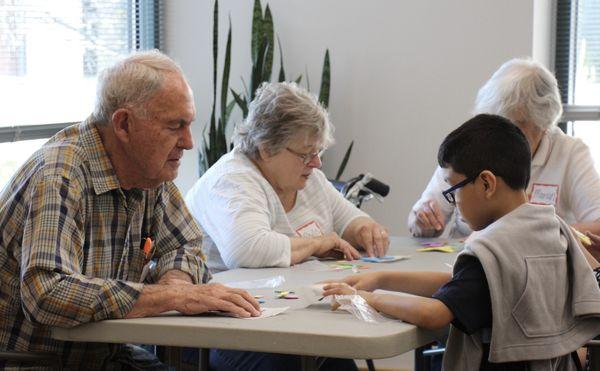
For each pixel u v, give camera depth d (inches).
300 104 110.7
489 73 173.2
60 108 161.9
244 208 108.3
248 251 104.6
